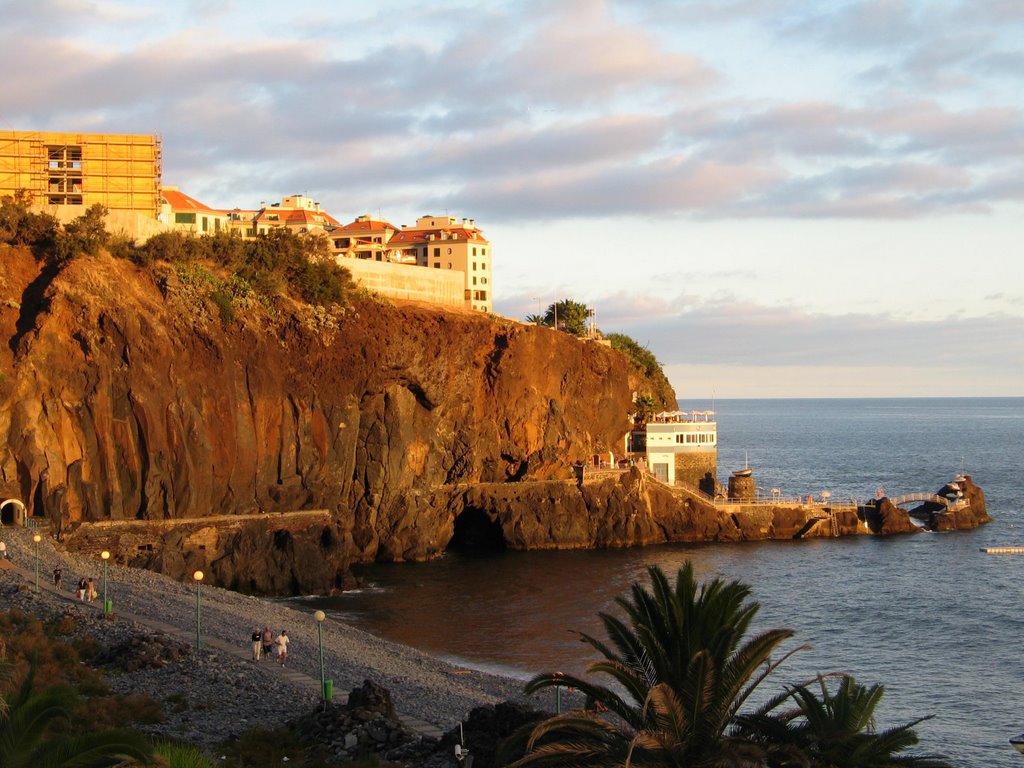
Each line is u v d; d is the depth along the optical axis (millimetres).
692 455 161250
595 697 37000
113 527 108312
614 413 160250
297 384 125750
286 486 123562
